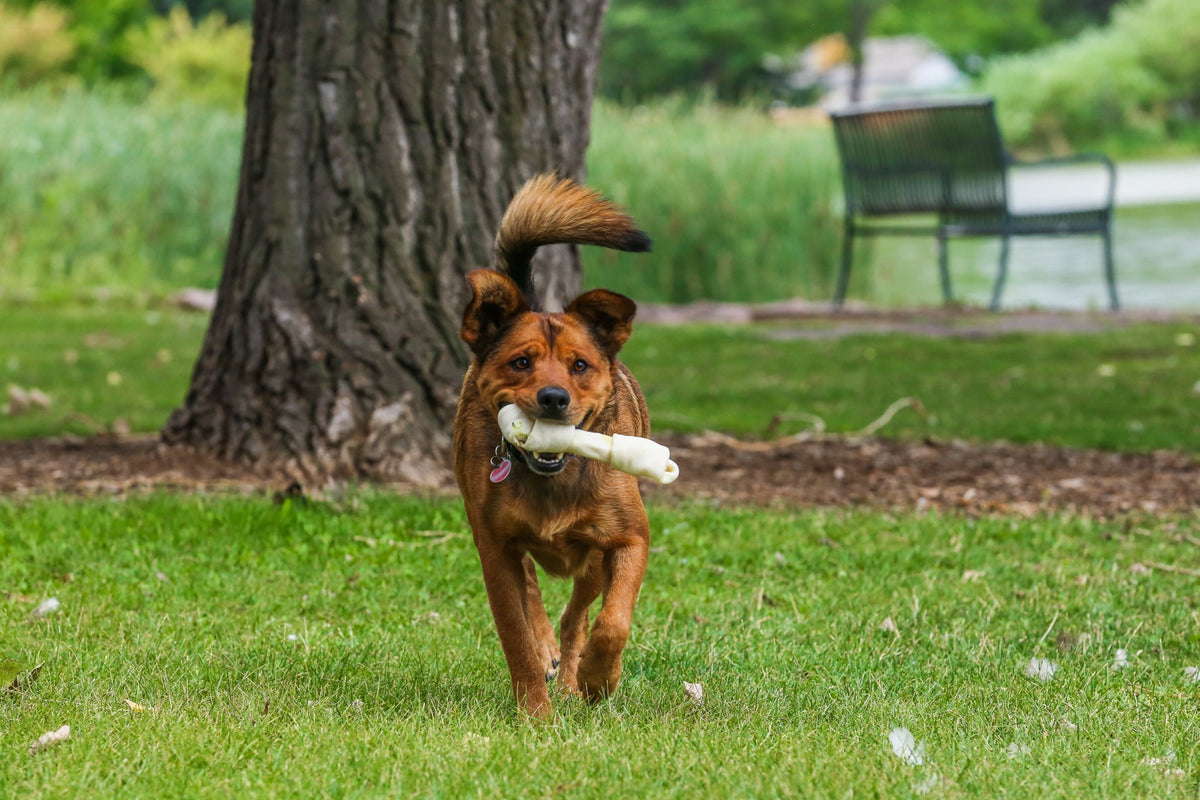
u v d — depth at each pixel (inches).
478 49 449.1
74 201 1059.3
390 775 204.2
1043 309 938.7
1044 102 3211.1
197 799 194.7
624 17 2721.5
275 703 244.7
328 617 315.9
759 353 772.6
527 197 273.9
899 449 528.4
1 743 216.7
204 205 1118.4
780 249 1079.0
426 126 446.9
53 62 1951.3
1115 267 1234.0
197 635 294.5
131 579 338.3
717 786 199.9
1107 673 268.4
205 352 473.4
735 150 1107.3
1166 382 651.5
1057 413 589.6
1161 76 3289.9
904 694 258.2
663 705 251.0
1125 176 2466.8
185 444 466.9
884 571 359.3
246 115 463.5
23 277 1013.2
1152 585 344.5
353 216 446.6
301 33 445.1
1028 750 218.1
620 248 265.9
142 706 240.5
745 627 307.3
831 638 298.0
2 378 674.2
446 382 451.2
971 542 394.3
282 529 383.9
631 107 1267.2
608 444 234.1
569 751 215.5
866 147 956.6
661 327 885.8
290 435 444.5
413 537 382.0
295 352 447.2
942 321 882.8
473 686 261.9
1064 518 419.8
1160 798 196.9
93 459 479.5
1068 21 3690.9
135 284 1026.7
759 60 2753.4
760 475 484.1
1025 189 2108.8
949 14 3260.3
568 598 342.0
